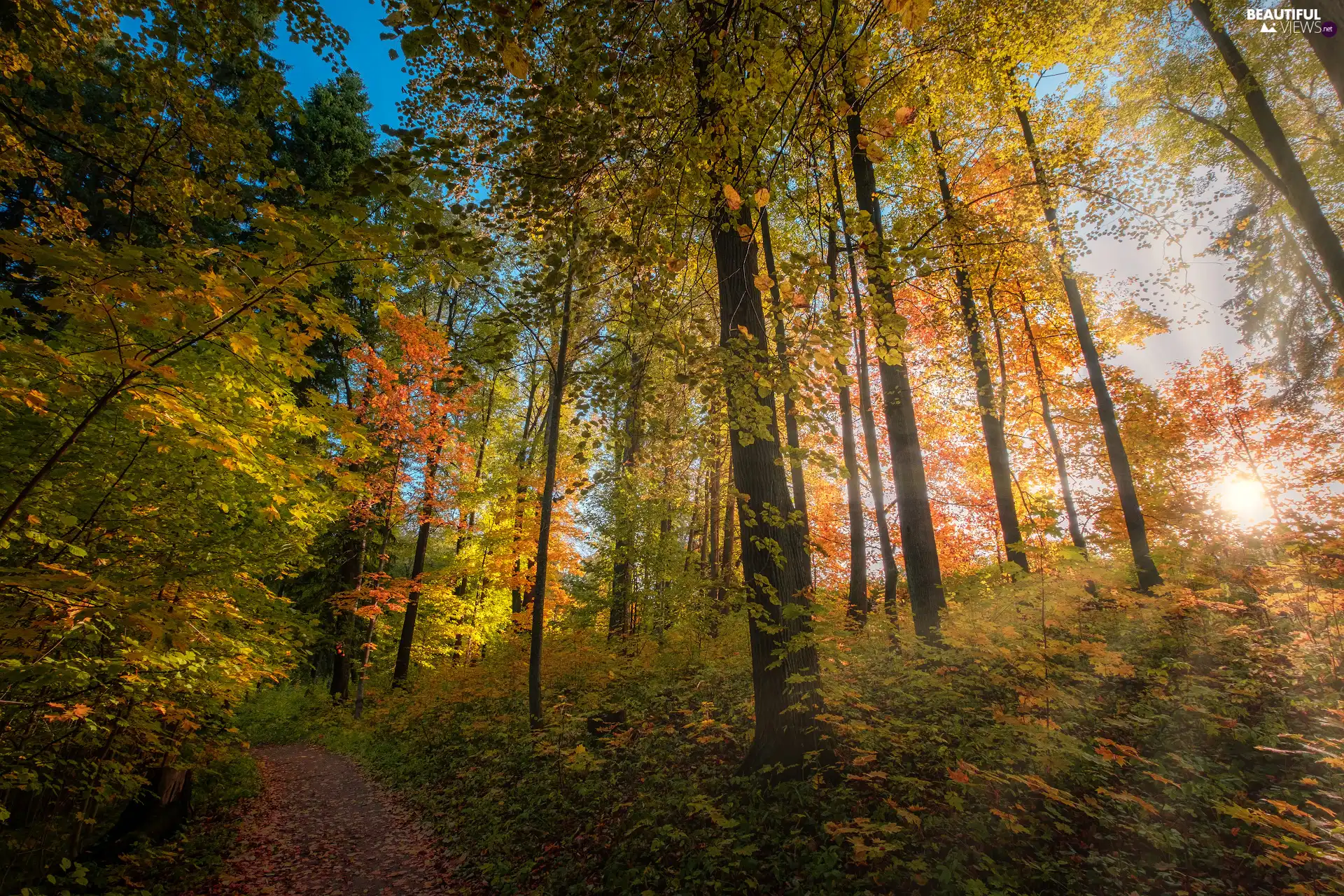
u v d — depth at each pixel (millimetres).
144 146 5254
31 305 8562
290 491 6191
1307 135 11828
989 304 12188
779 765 5141
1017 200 10406
